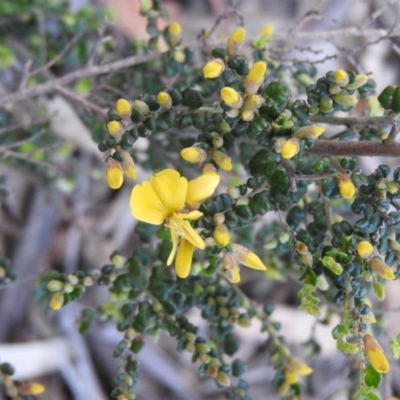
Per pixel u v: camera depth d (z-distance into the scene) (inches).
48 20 9.0
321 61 7.1
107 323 10.2
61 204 9.7
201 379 11.0
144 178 10.4
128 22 10.6
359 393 5.2
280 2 13.0
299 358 10.6
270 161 5.6
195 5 12.4
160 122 5.7
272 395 11.1
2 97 7.6
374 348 5.1
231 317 6.6
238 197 5.5
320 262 5.6
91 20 8.8
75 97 7.4
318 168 5.4
